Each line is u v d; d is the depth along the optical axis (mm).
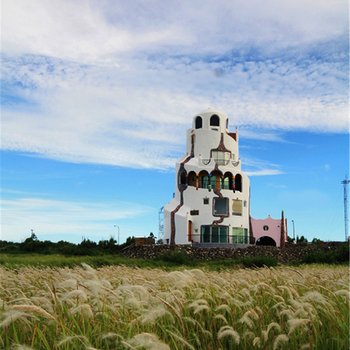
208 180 62406
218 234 60781
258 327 7121
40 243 63062
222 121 66125
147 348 4906
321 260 46156
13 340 6012
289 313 6676
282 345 6461
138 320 6387
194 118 67000
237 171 63406
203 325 7156
